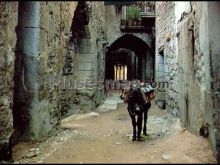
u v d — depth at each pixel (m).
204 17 5.22
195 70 5.92
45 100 6.59
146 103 7.05
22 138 6.23
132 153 5.37
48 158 5.12
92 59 12.20
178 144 5.54
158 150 5.28
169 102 10.42
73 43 11.49
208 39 5.04
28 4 6.17
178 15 8.03
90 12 11.20
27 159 5.08
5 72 5.09
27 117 6.24
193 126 5.91
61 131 7.60
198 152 4.84
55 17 7.30
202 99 5.41
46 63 6.65
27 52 6.21
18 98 6.25
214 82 4.95
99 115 11.09
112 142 6.53
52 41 7.11
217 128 4.77
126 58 33.28
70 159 5.04
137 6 20.19
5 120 5.03
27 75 6.23
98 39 14.38
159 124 8.79
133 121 6.77
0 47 5.00
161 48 12.66
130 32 20.97
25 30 6.20
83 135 7.26
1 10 4.91
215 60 4.99
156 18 14.78
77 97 11.95
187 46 6.53
